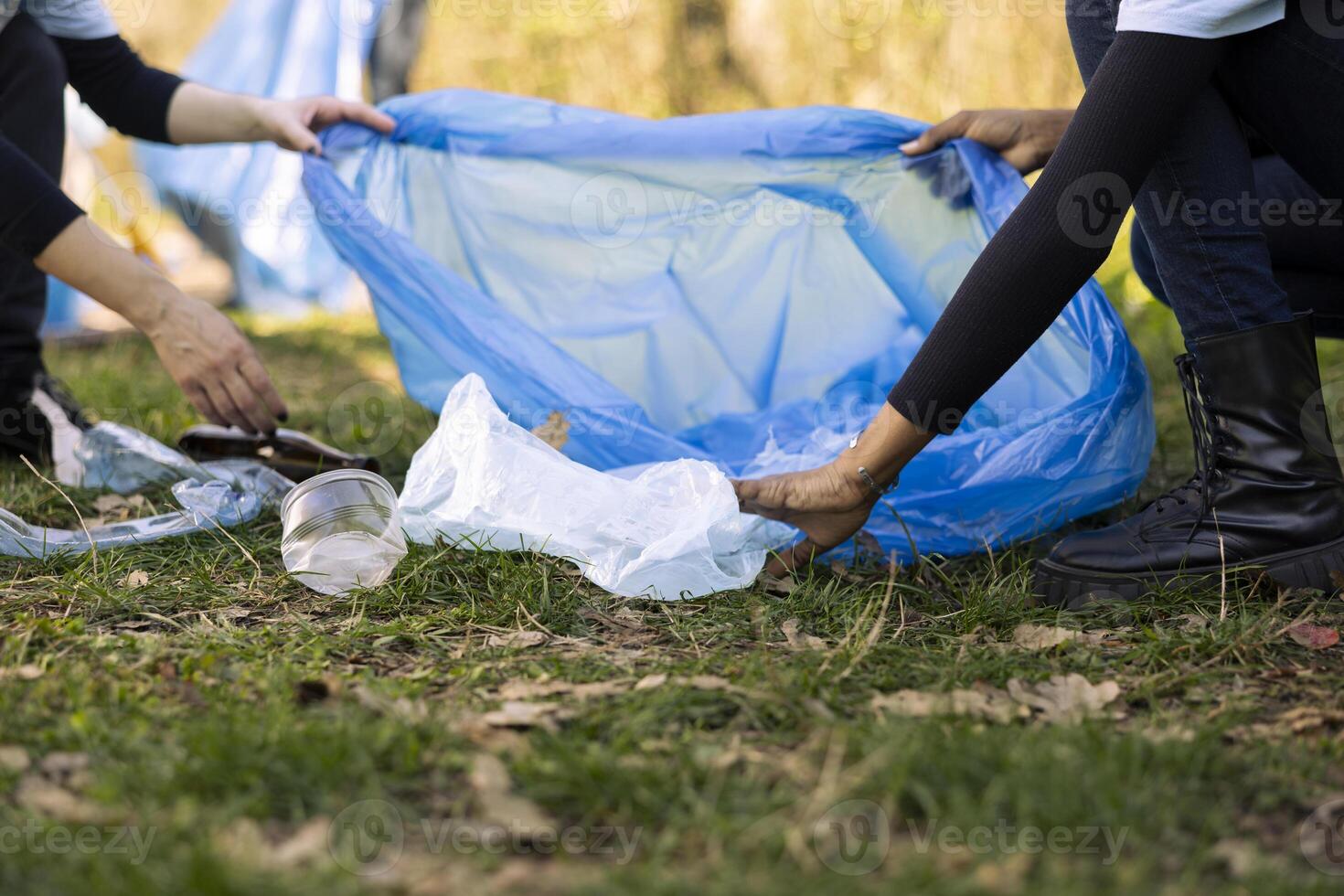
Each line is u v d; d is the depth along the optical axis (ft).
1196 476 5.41
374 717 3.87
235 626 4.84
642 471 5.86
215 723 3.59
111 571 5.32
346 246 6.63
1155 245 5.15
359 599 5.11
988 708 4.00
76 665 4.19
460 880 2.99
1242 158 4.99
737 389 7.38
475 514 5.44
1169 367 9.64
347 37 12.65
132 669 4.18
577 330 7.26
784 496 5.17
